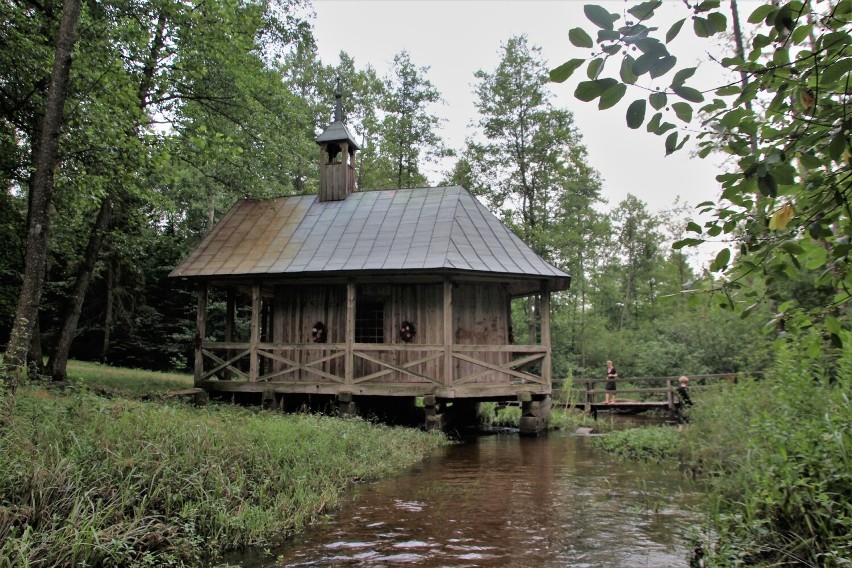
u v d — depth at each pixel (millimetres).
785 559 4273
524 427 13469
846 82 2115
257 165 15422
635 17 1813
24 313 7402
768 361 13812
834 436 4652
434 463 9352
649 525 5820
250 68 14023
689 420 14586
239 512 5461
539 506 6574
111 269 20891
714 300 3141
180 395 12086
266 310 18391
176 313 23703
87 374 15398
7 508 4355
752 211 2889
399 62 27453
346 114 28500
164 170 11672
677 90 1998
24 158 11219
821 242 3025
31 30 9938
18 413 6199
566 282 14570
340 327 14484
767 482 4871
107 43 10047
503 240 14375
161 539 4625
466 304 14141
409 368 13812
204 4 11898
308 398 13953
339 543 5250
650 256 42656
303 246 14312
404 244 13672
